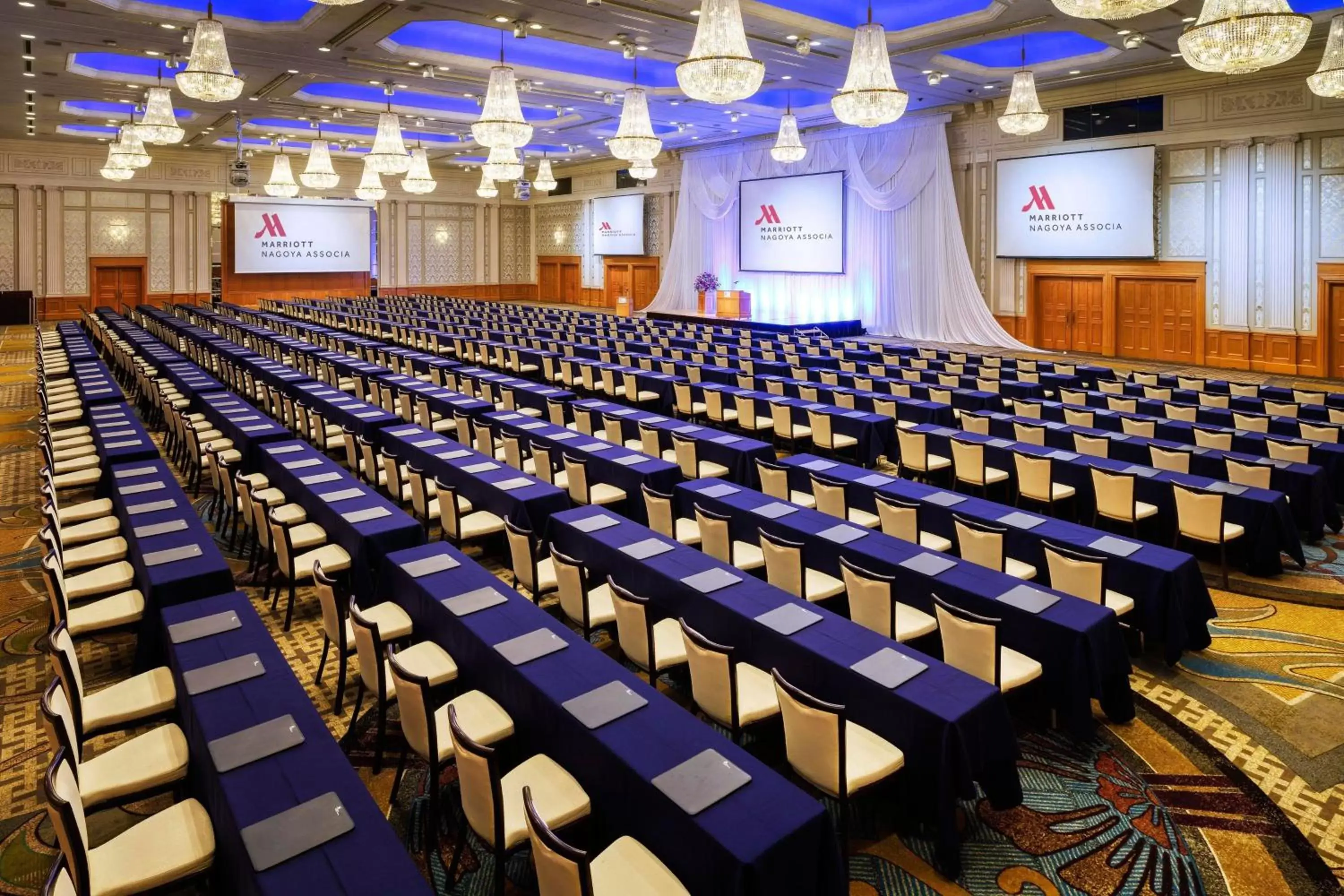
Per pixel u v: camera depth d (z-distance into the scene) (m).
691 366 12.03
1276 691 4.54
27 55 13.98
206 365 14.46
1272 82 14.34
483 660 3.81
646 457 7.21
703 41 7.70
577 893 2.34
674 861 2.75
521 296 34.00
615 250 29.31
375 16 11.92
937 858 3.27
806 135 22.02
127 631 4.70
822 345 15.79
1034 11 11.72
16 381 14.80
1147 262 16.36
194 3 12.41
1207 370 15.39
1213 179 15.31
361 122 21.16
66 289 25.14
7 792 3.81
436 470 7.20
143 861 2.72
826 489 6.04
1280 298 14.73
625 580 4.91
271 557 5.75
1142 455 7.31
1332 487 7.13
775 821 2.65
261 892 2.39
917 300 20.08
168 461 9.66
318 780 2.87
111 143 22.05
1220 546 5.99
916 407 9.24
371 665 3.83
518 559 5.20
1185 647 4.69
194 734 3.26
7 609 5.70
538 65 16.52
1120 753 3.98
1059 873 3.21
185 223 26.88
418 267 31.56
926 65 14.60
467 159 28.83
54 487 6.12
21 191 24.20
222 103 18.50
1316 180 14.14
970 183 18.95
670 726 3.15
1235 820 3.49
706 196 25.30
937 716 3.21
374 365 12.33
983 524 5.54
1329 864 3.24
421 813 3.59
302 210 28.80
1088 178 16.75
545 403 9.95
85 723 3.48
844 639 3.83
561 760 3.30
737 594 4.32
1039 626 4.09
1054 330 18.14
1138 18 11.84
